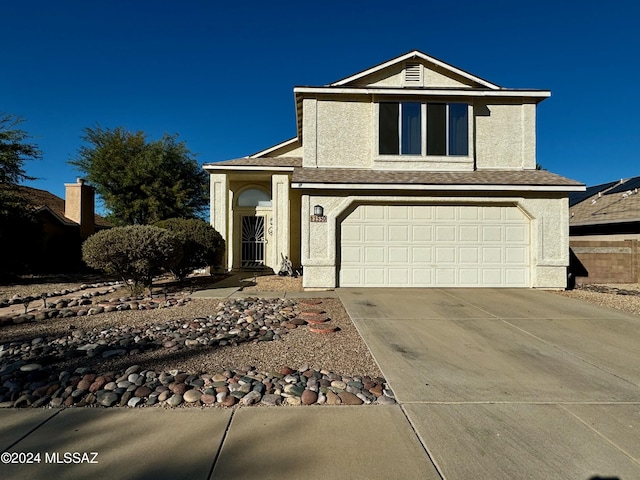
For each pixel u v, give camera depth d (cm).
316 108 1244
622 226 1581
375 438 323
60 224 1978
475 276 1110
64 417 354
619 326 688
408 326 680
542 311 805
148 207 2467
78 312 755
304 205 1088
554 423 349
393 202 1104
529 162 1245
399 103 1216
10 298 955
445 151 1218
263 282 1220
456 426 343
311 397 387
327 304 875
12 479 270
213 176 1543
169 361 490
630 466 287
